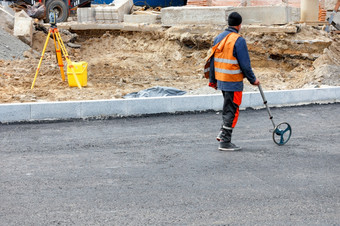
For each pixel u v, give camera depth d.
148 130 10.87
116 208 6.19
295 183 7.22
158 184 7.13
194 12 22.81
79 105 11.98
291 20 22.69
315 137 10.34
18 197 6.59
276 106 13.95
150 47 23.75
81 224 5.69
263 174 7.66
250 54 20.98
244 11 22.17
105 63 21.00
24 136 10.20
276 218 5.88
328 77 17.39
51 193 6.74
